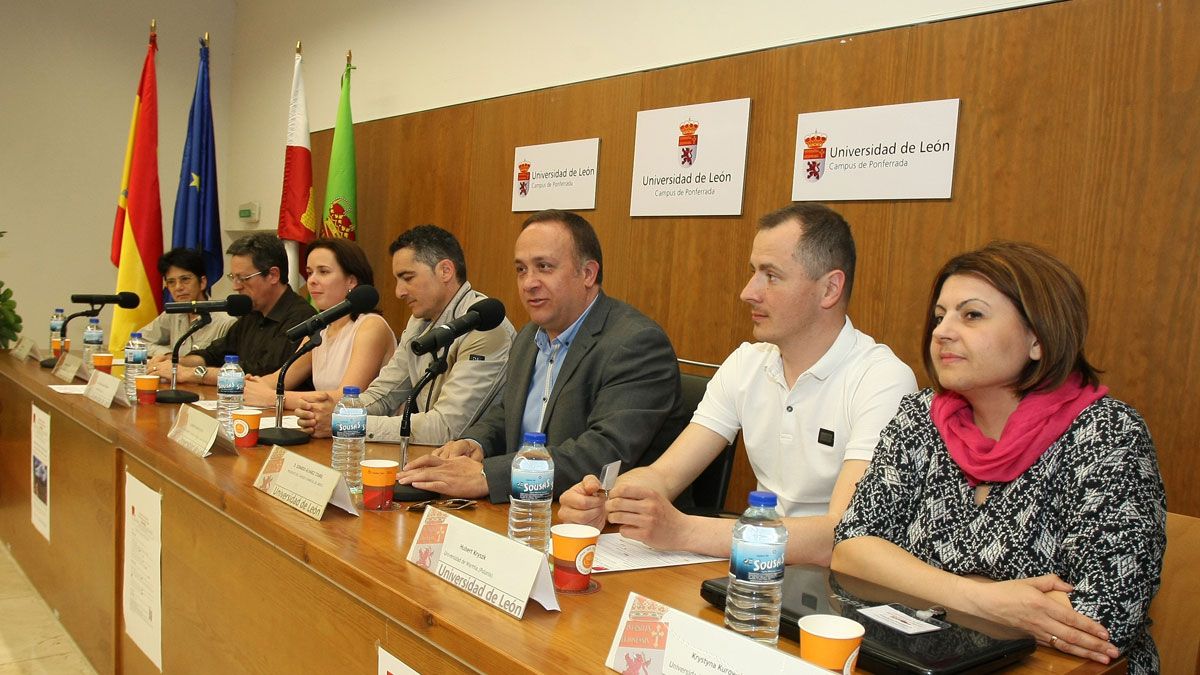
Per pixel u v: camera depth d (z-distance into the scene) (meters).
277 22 5.36
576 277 1.97
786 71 2.62
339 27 4.81
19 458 3.02
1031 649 0.96
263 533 1.36
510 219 3.62
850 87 2.46
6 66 4.98
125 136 5.42
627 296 3.12
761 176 2.70
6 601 2.87
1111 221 1.96
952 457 1.28
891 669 0.85
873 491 1.32
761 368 1.78
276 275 3.39
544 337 2.09
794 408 1.70
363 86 4.61
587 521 1.40
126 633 2.01
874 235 2.40
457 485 1.56
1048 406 1.20
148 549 1.87
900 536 1.31
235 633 1.49
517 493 1.27
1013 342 1.21
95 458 2.19
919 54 2.31
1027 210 2.10
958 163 2.23
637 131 3.08
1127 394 1.94
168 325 4.23
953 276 1.27
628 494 1.29
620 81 3.16
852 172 2.44
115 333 4.46
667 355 1.93
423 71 4.20
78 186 5.25
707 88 2.86
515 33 3.67
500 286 3.67
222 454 1.80
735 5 2.79
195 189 4.83
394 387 2.58
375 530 1.32
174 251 3.96
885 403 1.55
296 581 1.30
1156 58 1.90
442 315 2.56
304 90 4.70
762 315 1.66
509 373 2.19
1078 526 1.12
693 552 1.32
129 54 5.41
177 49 5.61
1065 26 2.04
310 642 1.26
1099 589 1.05
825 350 1.67
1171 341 1.87
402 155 4.26
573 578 1.09
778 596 0.98
